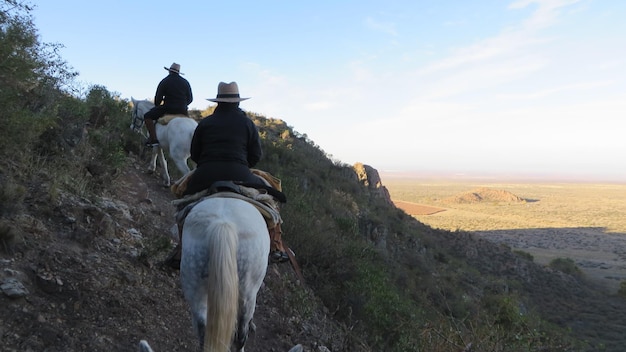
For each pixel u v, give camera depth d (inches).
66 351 157.2
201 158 167.8
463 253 1887.3
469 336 237.8
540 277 2010.3
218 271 121.4
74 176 254.1
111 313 182.2
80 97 325.4
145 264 222.5
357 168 1994.3
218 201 146.0
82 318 173.3
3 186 197.3
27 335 155.5
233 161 164.4
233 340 137.6
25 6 218.5
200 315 131.3
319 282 361.4
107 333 172.6
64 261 190.2
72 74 280.5
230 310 119.5
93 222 222.5
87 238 208.8
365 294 365.4
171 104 321.1
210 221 134.8
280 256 162.2
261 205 157.0
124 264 212.2
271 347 239.1
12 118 212.4
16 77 218.2
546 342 262.7
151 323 190.1
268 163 880.3
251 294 138.2
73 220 213.0
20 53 216.7
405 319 343.9
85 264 195.8
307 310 285.7
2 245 177.3
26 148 237.3
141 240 239.9
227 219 136.9
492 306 781.9
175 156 300.4
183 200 159.6
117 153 300.5
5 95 209.8
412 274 913.5
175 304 210.5
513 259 2020.2
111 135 360.2
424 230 1911.9
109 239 223.9
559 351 263.0
